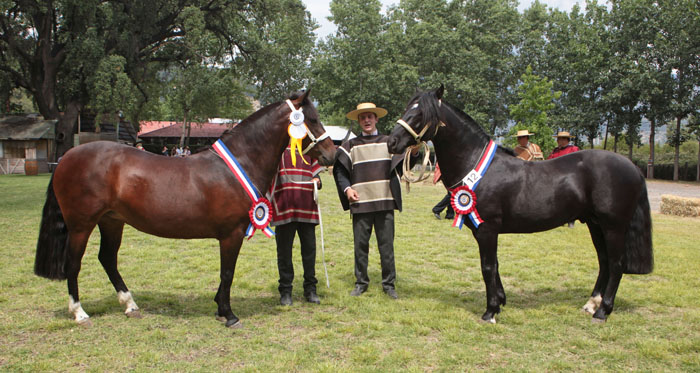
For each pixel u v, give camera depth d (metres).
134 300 4.50
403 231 8.55
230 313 3.88
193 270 5.70
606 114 31.72
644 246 4.07
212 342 3.49
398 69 35.12
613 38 31.03
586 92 32.97
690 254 6.57
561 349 3.40
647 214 4.07
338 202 13.07
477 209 3.99
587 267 5.96
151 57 28.22
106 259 4.11
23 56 24.67
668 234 8.45
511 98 38.41
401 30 39.06
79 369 3.01
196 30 23.75
